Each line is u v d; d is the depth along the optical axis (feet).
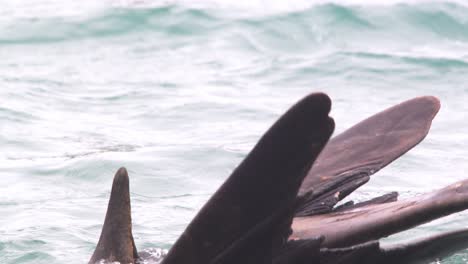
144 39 184.34
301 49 172.14
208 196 98.63
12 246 81.20
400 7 185.98
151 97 147.13
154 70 165.17
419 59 160.45
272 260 56.49
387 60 160.97
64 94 149.89
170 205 94.94
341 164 73.72
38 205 95.14
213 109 138.21
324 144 51.08
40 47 182.19
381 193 98.12
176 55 174.40
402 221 61.77
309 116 50.19
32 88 152.46
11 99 143.84
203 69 164.66
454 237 65.82
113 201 64.54
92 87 154.71
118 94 149.89
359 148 74.90
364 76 153.69
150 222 88.48
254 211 53.11
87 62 171.94
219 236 53.57
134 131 127.85
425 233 82.69
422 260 65.46
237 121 131.75
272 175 52.06
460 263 70.23
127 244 64.08
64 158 112.68
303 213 69.21
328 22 182.19
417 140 73.51
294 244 59.11
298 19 184.24
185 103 142.00
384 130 75.87
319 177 72.69
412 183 102.47
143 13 194.29
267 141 51.19
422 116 75.97
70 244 82.07
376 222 62.75
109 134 126.00
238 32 182.70
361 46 170.30
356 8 186.70
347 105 138.82
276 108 138.31
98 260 63.67
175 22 189.98
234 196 52.75
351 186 71.15
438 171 107.14
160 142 120.16
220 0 200.34
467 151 115.03
